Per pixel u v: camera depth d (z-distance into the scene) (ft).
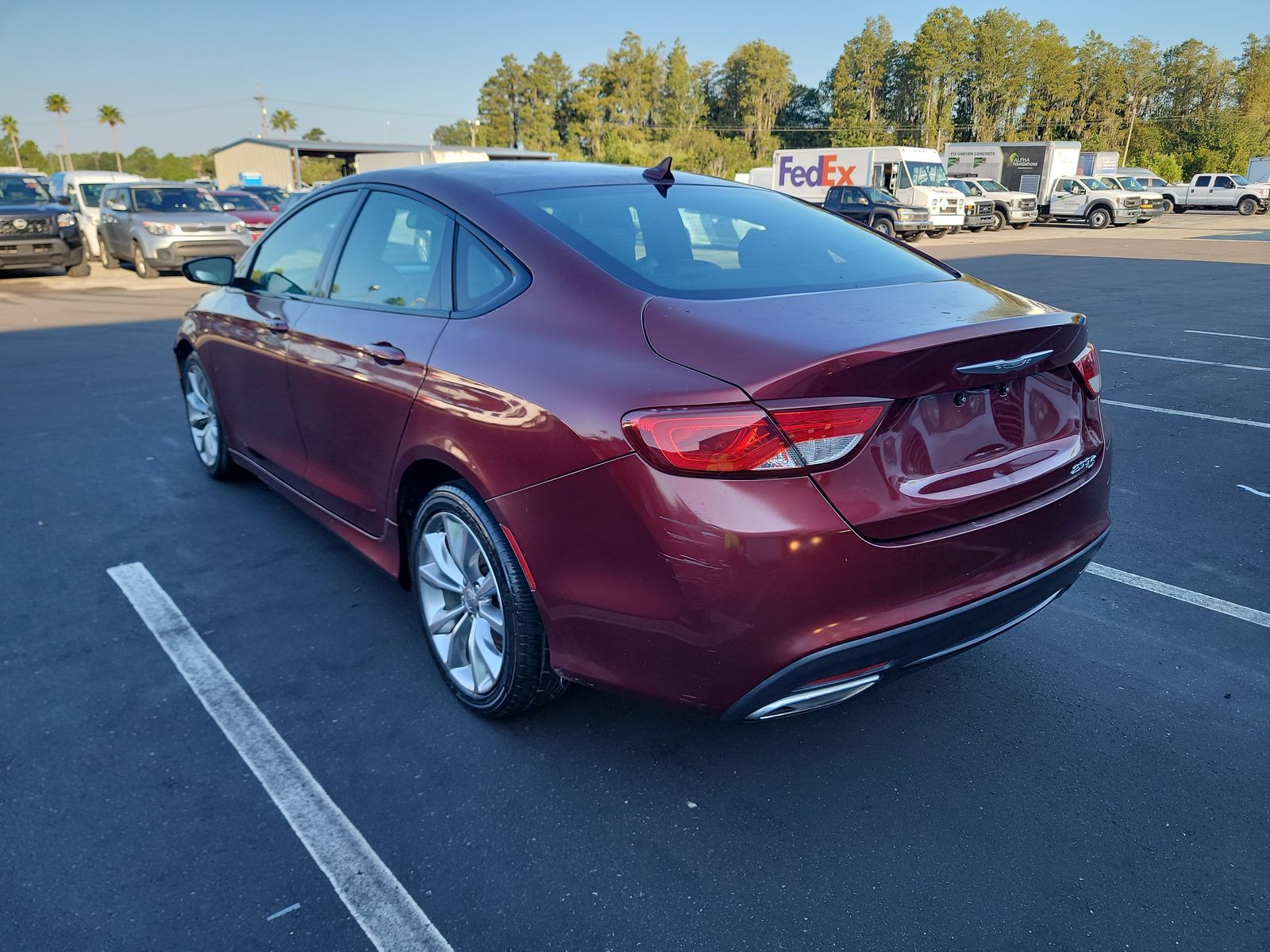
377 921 6.60
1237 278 50.49
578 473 7.06
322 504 11.51
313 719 9.04
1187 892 6.96
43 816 7.61
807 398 6.34
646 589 6.82
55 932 6.44
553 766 8.39
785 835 7.55
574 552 7.26
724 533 6.32
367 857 7.22
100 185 67.21
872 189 92.38
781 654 6.54
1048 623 11.19
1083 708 9.40
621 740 8.80
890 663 6.95
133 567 12.42
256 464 13.57
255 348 12.28
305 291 11.53
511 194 9.23
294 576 12.17
